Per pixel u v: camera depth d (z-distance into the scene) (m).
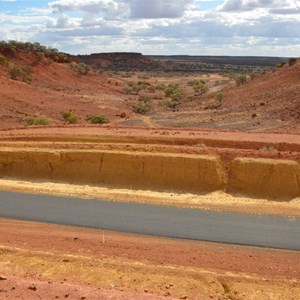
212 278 16.02
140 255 18.98
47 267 16.39
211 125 56.12
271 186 27.97
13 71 100.94
